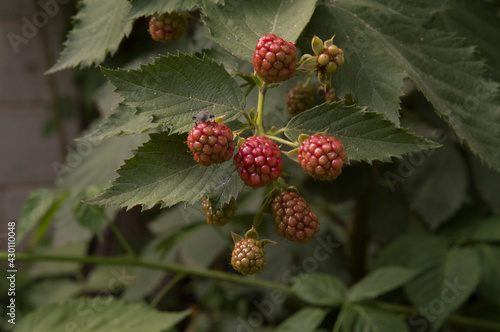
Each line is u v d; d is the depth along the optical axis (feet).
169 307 4.55
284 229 1.95
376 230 3.19
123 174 1.89
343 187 2.95
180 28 2.15
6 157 5.90
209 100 1.93
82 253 4.43
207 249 3.70
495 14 2.45
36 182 6.07
